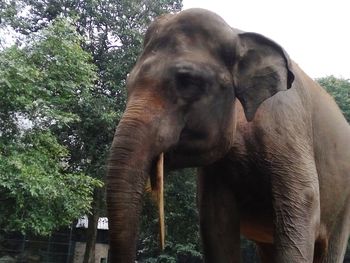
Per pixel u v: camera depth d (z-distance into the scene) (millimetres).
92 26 17125
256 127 3533
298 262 3383
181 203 17766
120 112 16094
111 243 2627
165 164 3037
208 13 3135
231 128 3178
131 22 17359
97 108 15508
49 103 11328
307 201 3500
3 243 20438
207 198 3793
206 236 3797
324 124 4113
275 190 3500
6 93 10625
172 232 18203
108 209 2645
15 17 13828
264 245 4402
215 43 3074
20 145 10953
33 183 10188
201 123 2971
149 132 2760
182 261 19953
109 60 16719
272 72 3201
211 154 3115
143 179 2715
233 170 3617
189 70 2898
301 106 3793
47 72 11617
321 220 4098
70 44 11898
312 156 3758
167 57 2955
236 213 3799
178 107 2896
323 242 4172
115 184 2648
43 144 11625
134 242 2664
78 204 11625
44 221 11109
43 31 11750
